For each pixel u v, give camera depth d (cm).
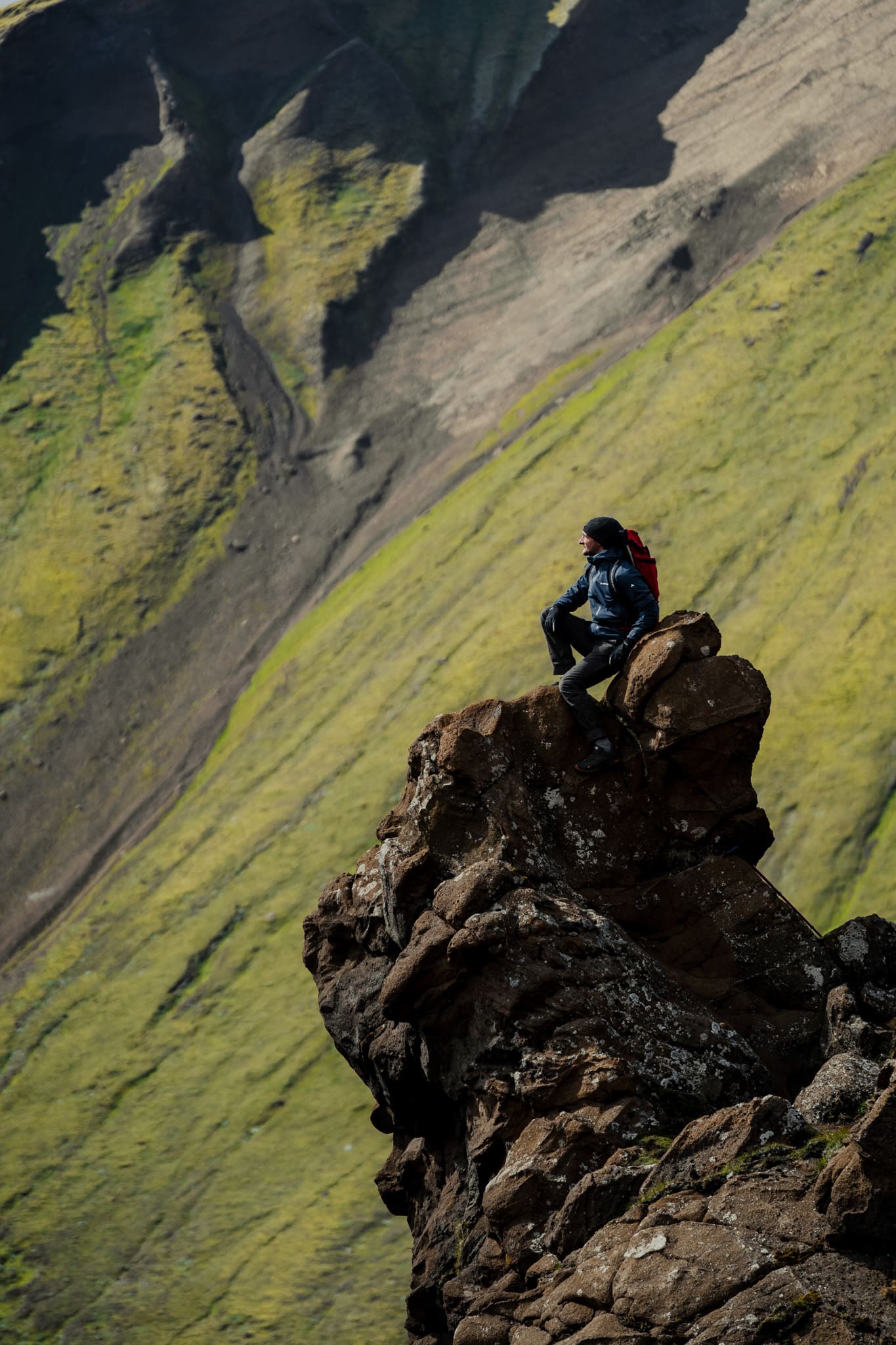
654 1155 619
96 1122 3956
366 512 6850
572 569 5344
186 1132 3794
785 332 6356
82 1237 3556
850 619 4541
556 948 723
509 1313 596
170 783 5569
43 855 5441
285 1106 3794
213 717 5850
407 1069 844
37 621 6669
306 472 7300
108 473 7431
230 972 4344
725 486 5481
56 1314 3316
